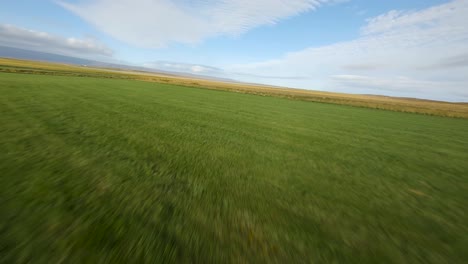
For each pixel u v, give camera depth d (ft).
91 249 11.43
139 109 64.49
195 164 27.22
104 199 16.85
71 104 59.11
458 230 17.16
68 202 15.81
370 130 71.36
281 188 22.72
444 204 22.07
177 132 43.11
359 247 14.16
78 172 21.20
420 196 23.79
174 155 29.71
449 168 36.04
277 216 17.12
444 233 16.62
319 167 31.01
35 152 24.98
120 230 13.26
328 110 129.59
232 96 164.14
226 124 57.47
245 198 19.67
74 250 11.25
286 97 210.38
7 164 21.06
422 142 58.80
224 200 18.89
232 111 84.58
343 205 20.21
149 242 12.46
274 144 41.83
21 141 28.04
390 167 34.22
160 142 35.06
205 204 17.85
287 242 13.93
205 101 110.42
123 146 30.96
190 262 11.32
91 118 45.96
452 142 62.44
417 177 30.35
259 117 76.33
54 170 21.02
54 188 17.63
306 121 77.77
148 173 22.93
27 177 18.98
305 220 16.94
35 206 14.87
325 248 13.71
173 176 22.93
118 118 49.29
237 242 13.42
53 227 12.88
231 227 14.97
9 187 16.97
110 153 27.63
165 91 141.49
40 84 98.53
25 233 12.12
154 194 18.56
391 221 17.95
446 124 110.01
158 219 14.96
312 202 20.25
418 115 148.97
